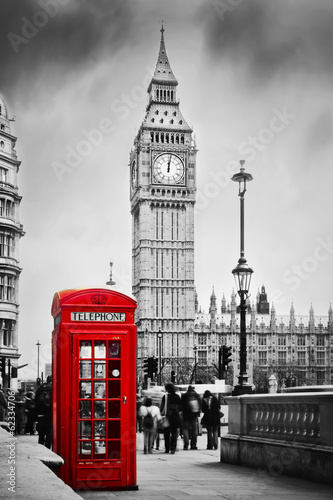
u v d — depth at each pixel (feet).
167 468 57.88
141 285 575.79
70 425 41.45
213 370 583.58
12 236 188.75
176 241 581.12
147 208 578.25
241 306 85.05
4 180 185.57
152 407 77.00
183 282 579.89
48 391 69.46
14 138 187.11
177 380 523.29
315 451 46.73
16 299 189.57
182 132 581.12
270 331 642.22
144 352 568.00
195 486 45.06
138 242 603.26
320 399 46.75
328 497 39.75
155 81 583.17
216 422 83.97
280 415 53.88
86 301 42.09
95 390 41.96
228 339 627.87
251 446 57.21
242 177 88.79
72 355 41.65
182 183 580.71
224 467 58.54
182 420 85.15
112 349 42.24
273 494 40.86
